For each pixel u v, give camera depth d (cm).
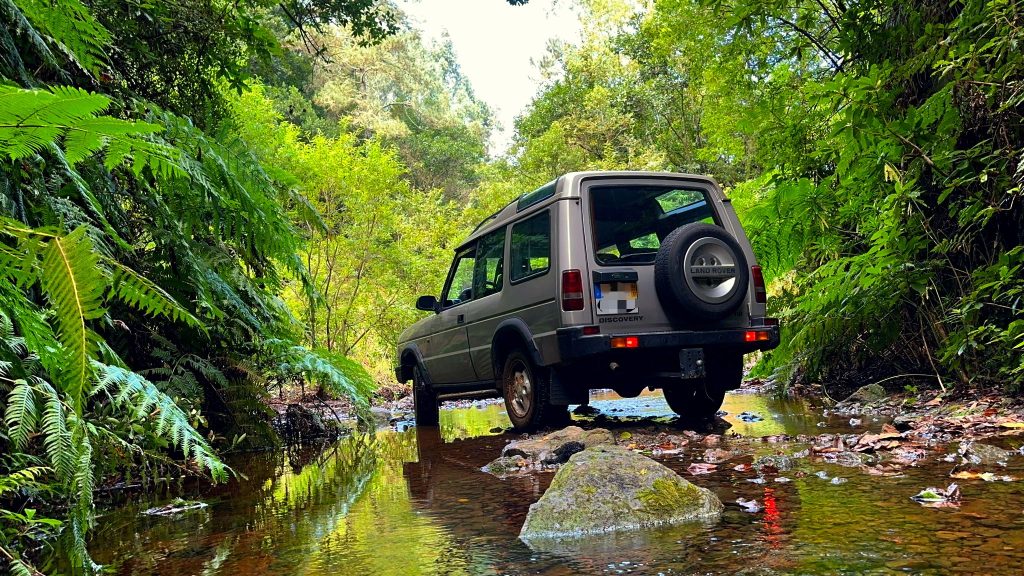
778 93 736
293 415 644
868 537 218
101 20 416
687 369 530
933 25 517
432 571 214
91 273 94
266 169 472
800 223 690
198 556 246
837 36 720
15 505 275
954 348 552
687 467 379
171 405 250
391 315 1270
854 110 547
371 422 618
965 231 570
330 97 3978
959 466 326
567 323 522
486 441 559
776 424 550
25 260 94
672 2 1260
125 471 392
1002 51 469
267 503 343
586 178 547
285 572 222
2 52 270
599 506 260
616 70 2766
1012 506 245
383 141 4141
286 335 572
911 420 504
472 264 696
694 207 582
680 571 198
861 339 714
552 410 570
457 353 684
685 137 2311
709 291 530
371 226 1181
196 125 510
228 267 492
